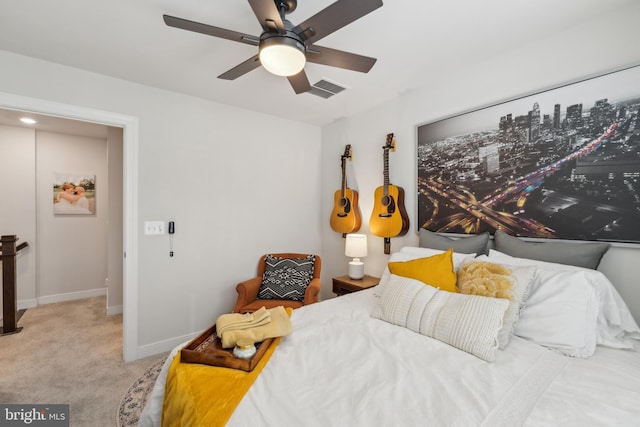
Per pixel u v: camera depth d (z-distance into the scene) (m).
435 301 1.52
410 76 2.32
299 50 1.35
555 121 1.76
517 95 1.92
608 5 1.53
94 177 4.20
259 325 1.42
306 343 1.39
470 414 0.88
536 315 1.40
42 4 1.52
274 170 3.29
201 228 2.79
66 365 2.33
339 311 1.85
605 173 1.58
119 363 2.38
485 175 2.09
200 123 2.77
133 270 2.44
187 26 1.27
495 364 1.18
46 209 3.88
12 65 2.00
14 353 2.53
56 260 3.95
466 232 2.21
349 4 1.14
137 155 2.45
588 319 1.31
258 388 1.04
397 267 1.88
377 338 1.43
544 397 0.97
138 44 1.89
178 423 1.02
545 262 1.64
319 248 3.71
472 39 1.83
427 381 1.06
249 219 3.11
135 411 1.80
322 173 3.69
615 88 1.55
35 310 3.62
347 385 1.04
